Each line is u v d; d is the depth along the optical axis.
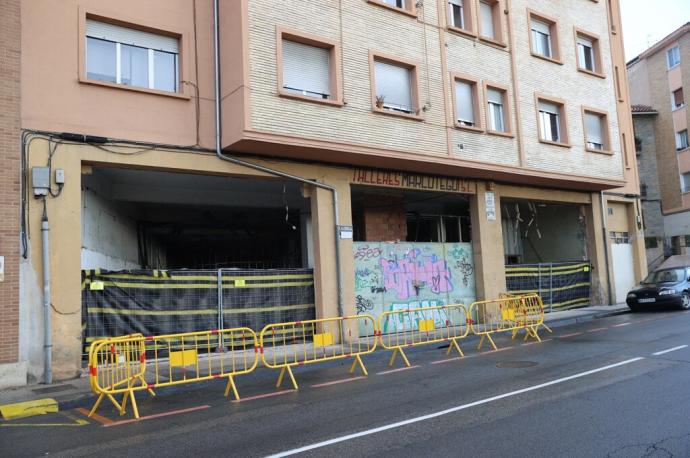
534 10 18.08
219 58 11.85
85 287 10.36
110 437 6.17
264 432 6.02
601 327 14.35
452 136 14.70
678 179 30.72
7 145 9.44
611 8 23.23
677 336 11.59
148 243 19.30
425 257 15.74
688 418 5.78
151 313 11.08
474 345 12.52
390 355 11.68
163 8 11.38
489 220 16.91
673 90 31.20
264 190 15.78
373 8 13.62
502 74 16.56
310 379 9.30
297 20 12.13
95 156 10.27
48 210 9.72
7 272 9.20
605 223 20.73
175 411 7.32
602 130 19.97
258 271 12.55
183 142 11.29
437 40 14.91
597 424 5.72
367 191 16.11
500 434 5.53
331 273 13.13
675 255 29.45
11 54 9.66
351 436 5.70
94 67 10.72
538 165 17.00
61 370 9.52
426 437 5.54
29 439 6.25
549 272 18.98
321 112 12.19
